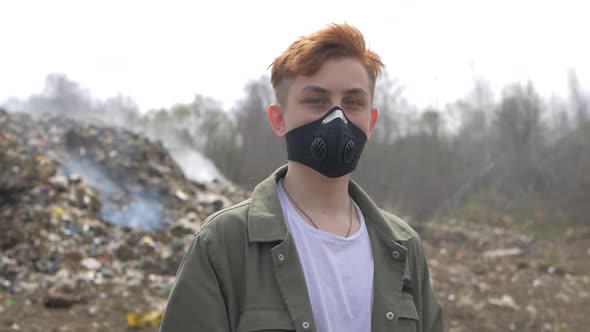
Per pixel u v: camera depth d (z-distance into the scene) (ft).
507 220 75.46
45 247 26.53
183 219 33.83
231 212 5.11
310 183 5.27
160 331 4.81
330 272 4.97
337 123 4.99
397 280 5.15
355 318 4.89
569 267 42.50
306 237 5.08
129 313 21.61
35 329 19.04
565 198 79.15
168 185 37.88
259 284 4.75
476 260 43.93
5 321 19.42
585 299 31.96
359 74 5.19
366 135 5.32
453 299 29.27
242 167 82.33
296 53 5.18
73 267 25.88
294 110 5.18
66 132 39.60
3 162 31.89
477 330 24.44
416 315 5.15
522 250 51.26
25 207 29.12
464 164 98.84
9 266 24.47
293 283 4.75
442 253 46.96
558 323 26.68
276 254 4.81
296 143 5.18
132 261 28.09
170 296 4.82
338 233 5.24
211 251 4.84
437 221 73.41
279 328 4.58
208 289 4.73
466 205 84.74
